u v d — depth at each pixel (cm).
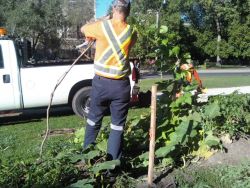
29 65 545
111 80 270
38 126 510
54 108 605
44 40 2384
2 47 531
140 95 609
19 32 2188
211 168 297
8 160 298
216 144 307
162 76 402
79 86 561
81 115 561
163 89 323
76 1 2538
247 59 3206
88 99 563
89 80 561
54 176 260
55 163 268
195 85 321
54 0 2303
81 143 336
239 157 312
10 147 384
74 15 2458
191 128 304
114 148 278
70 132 452
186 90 319
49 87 547
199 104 334
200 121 310
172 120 310
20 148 378
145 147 320
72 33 2497
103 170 269
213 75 1783
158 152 294
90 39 277
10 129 495
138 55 363
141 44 321
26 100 541
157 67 327
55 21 2325
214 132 319
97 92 275
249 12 2928
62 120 545
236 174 284
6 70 531
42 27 2266
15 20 2158
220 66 2945
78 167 281
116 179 270
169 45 321
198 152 313
